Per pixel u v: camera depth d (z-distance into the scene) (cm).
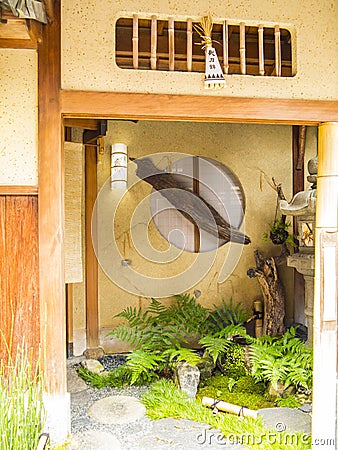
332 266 272
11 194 245
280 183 506
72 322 465
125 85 253
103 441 285
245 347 405
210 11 259
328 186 271
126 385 392
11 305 246
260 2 265
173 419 322
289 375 348
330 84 271
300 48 268
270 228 502
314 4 270
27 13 202
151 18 256
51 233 245
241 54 266
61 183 248
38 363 241
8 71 245
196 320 455
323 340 271
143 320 452
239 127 502
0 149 245
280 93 266
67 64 248
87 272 469
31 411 232
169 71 257
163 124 489
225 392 366
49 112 246
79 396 369
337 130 270
